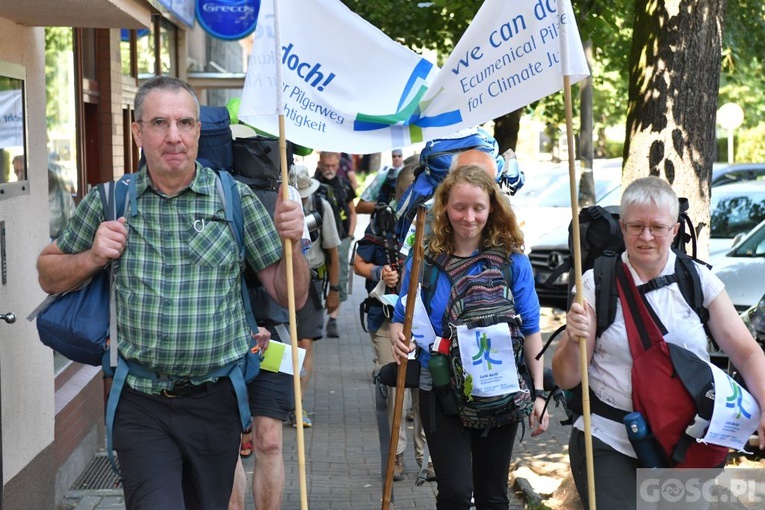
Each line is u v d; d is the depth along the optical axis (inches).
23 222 213.9
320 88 177.2
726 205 536.7
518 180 241.0
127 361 152.6
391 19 509.7
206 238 153.1
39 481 222.2
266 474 199.5
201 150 199.0
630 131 273.6
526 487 257.6
